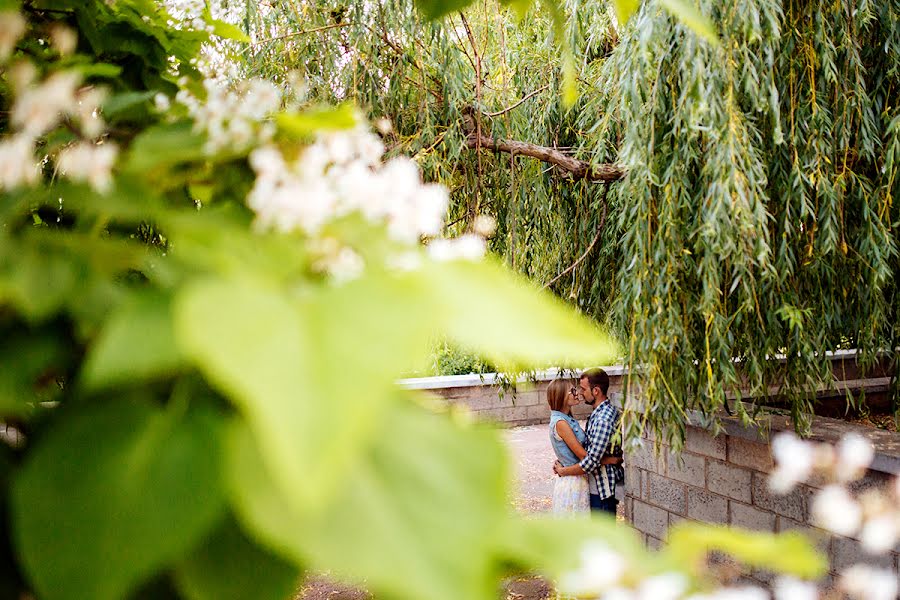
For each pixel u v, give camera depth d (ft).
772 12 8.27
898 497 1.96
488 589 1.08
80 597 1.08
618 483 14.47
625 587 1.40
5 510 1.55
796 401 10.19
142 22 3.71
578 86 12.80
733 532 1.54
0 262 1.51
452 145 11.06
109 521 1.13
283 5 11.53
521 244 13.34
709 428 12.65
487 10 12.82
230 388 0.85
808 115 9.32
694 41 8.29
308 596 11.89
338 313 1.00
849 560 10.32
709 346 9.41
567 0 11.76
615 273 13.24
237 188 2.09
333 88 11.53
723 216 8.16
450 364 31.37
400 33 11.29
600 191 12.96
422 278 1.16
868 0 9.13
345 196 1.62
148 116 2.50
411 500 1.15
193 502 1.13
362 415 0.83
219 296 1.02
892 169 9.30
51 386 1.69
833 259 9.33
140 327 1.14
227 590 1.24
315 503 0.75
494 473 1.26
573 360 1.06
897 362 10.77
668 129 9.12
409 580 1.03
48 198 1.68
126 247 1.53
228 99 2.14
